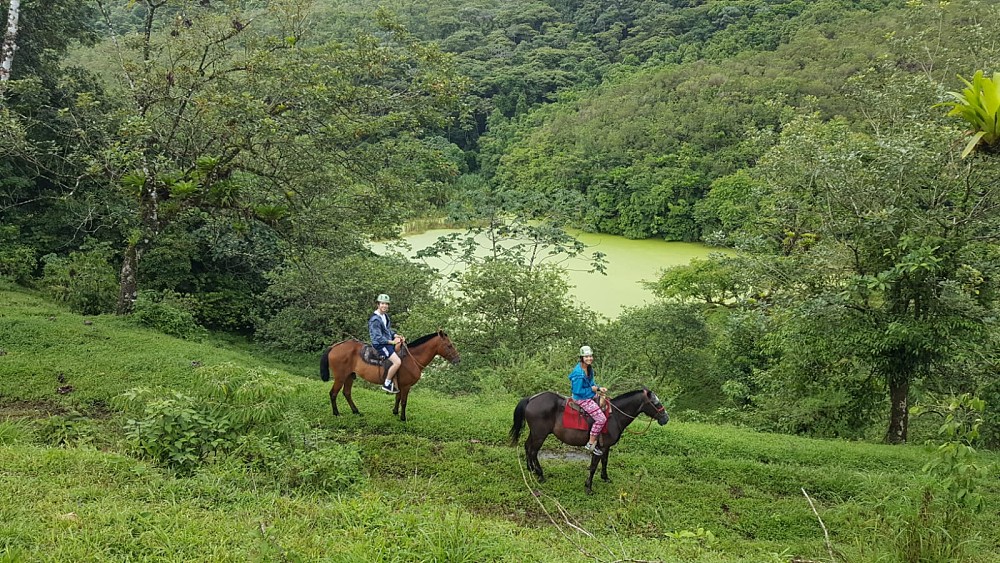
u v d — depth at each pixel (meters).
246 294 25.81
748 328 17.97
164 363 14.12
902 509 8.21
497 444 11.81
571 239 24.72
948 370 14.64
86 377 13.04
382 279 22.56
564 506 9.77
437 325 18.34
